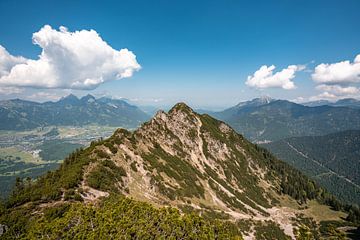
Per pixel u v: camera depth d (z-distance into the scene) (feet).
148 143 574.97
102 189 327.88
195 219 215.10
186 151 650.02
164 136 652.48
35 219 242.99
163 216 213.66
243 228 431.84
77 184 319.88
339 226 592.60
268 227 474.08
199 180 540.11
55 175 354.54
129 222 200.64
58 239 186.60
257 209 569.64
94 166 378.32
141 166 452.35
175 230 201.87
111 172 378.53
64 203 273.75
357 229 565.53
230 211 488.85
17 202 279.28
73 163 393.09
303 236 185.88
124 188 361.10
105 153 426.92
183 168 545.85
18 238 206.59
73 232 188.55
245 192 637.71
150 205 229.86
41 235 190.60
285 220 566.36
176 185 469.16
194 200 452.76
